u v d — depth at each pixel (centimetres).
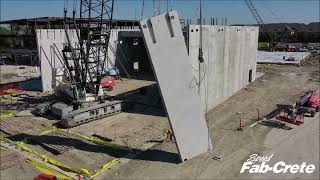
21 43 7219
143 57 5584
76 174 1819
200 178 1739
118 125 2652
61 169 1886
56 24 6169
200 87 2758
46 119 2856
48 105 2989
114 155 2053
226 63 3266
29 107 3256
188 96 1897
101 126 2641
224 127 2514
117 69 4909
